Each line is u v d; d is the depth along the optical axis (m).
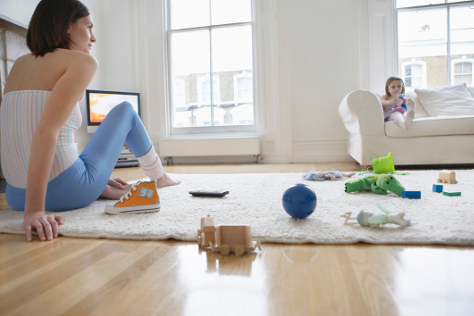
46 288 0.67
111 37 4.82
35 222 1.03
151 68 4.71
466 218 1.04
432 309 0.54
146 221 1.14
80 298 0.62
